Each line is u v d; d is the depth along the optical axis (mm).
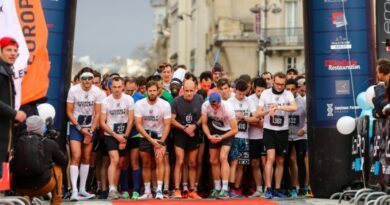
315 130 19672
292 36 69562
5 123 13922
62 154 15977
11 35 15602
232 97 20891
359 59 19328
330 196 19703
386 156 16172
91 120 20016
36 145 15477
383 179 16406
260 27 63500
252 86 21938
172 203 18578
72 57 19750
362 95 18609
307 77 19781
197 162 20688
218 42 73312
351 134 19297
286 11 69938
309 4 19547
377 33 19641
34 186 15641
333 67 19406
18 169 15383
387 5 19656
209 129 20156
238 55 73188
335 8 19344
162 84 21172
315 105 19625
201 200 19516
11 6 15633
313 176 19859
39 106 18109
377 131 16734
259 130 20891
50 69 19281
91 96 19922
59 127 19484
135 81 21766
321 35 19469
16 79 15438
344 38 19344
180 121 20172
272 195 20703
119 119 20062
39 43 17234
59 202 16219
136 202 18875
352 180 19312
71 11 19500
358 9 19312
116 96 20047
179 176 20297
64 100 19625
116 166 20031
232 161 20719
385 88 16016
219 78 22516
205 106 20016
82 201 19391
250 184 21438
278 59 70250
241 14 74812
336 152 19469
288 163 21281
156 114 20031
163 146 19938
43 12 19047
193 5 91062
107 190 20750
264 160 21000
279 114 20312
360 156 18547
